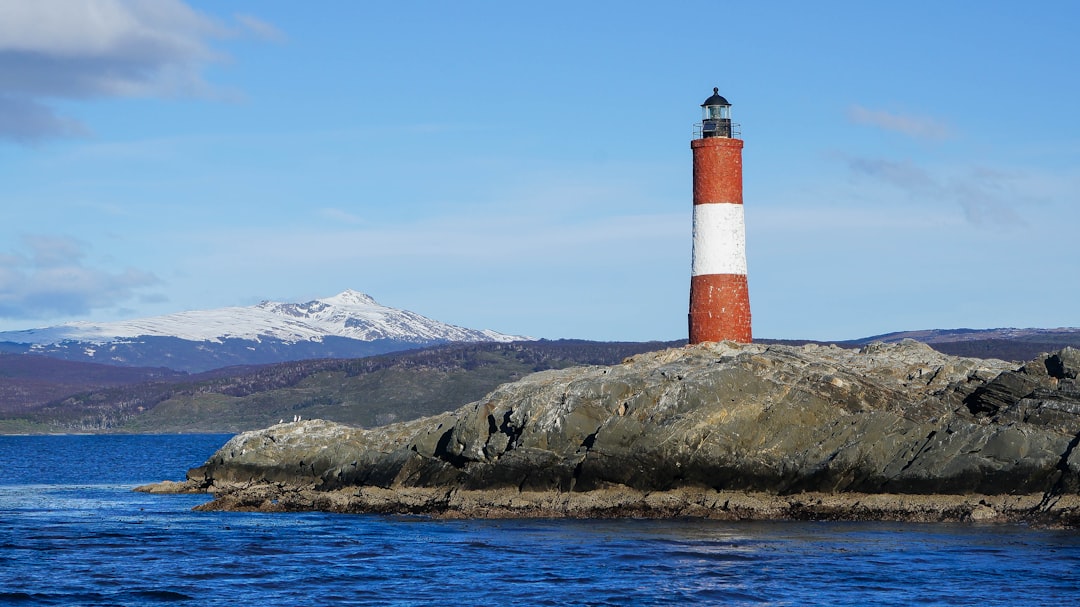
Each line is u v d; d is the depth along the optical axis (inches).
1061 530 2421.3
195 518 2955.2
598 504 2741.1
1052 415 2620.6
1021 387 2706.7
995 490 2561.5
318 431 3732.8
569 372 3233.3
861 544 2288.4
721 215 3218.5
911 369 2994.6
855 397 2783.0
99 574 2101.4
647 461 2736.2
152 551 2348.7
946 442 2608.3
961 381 2851.9
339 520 2829.7
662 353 3208.7
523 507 2790.4
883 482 2640.3
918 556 2156.7
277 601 1876.2
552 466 2834.6
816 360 2972.4
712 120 3265.3
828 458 2669.8
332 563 2186.3
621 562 2144.4
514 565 2134.6
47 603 1875.0
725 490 2723.9
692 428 2728.8
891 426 2691.9
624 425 2763.3
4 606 1850.4
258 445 3774.6
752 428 2741.1
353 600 1879.9
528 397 2942.9
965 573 2004.2
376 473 3230.8
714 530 2492.6
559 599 1867.6
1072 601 1809.8
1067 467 2496.3
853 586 1925.4
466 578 2030.0
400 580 2021.4
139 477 5506.9
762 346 3193.9
